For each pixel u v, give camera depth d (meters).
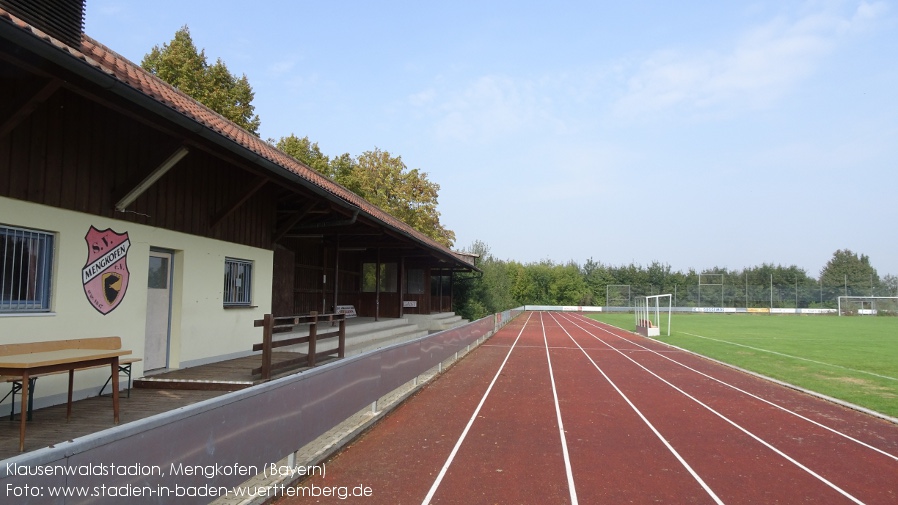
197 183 11.00
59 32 6.69
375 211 19.41
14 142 7.08
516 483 6.32
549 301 88.88
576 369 17.12
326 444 7.47
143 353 9.49
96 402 8.06
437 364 15.07
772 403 11.88
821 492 6.24
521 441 8.20
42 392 7.61
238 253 12.59
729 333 35.84
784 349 24.81
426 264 32.00
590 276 93.62
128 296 9.10
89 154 8.27
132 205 9.15
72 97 7.96
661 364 18.95
